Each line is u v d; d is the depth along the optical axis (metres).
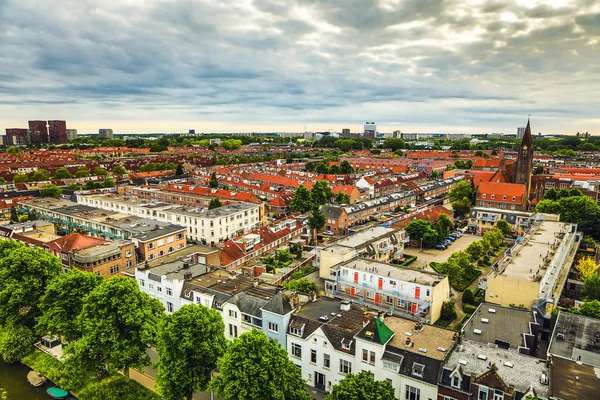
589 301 87.25
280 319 71.56
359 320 71.75
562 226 135.25
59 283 77.50
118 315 69.81
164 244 128.88
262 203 187.50
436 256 140.62
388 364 60.97
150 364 71.88
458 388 55.34
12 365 82.00
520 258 101.56
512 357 59.66
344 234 171.62
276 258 134.75
